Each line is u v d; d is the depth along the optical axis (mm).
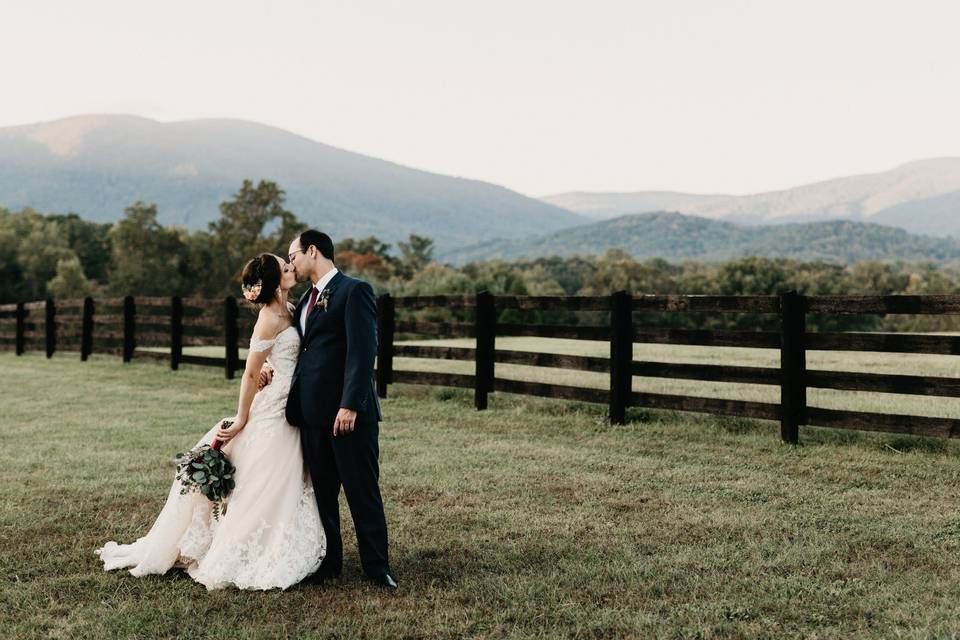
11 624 3754
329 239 4523
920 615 3729
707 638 3527
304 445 4391
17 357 19922
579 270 97812
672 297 8422
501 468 6914
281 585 4156
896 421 7047
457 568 4473
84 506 5820
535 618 3748
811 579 4207
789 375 7609
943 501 5691
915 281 73750
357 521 4277
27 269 79188
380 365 11398
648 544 4840
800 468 6730
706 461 7090
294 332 4453
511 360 9758
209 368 15859
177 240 86812
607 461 7133
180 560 4512
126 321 17047
